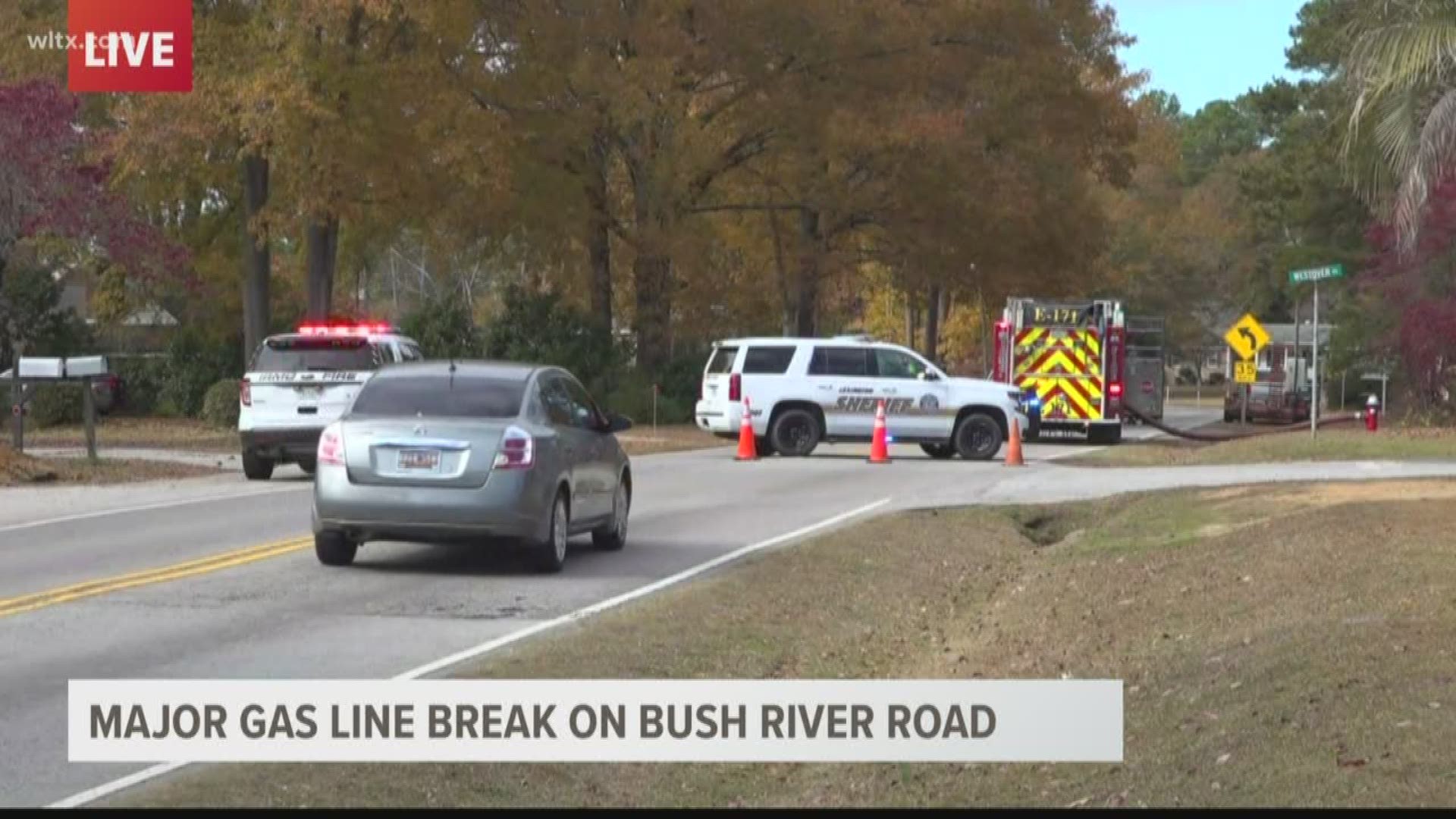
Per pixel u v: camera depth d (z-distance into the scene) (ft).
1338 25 241.76
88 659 44.75
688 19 173.17
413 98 139.54
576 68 158.51
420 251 270.46
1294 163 254.47
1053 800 31.07
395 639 48.16
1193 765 31.60
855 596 57.72
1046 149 195.83
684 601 54.75
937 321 284.61
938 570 64.64
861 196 188.34
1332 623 43.01
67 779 32.86
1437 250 152.56
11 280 174.19
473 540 61.00
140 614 52.03
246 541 70.38
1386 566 52.37
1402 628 41.37
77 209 108.78
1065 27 199.41
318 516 61.57
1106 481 101.24
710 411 127.54
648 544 71.46
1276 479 96.17
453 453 60.49
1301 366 248.93
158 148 133.49
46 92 106.63
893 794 32.94
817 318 250.37
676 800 33.04
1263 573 54.24
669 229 175.11
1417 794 28.14
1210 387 462.60
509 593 57.41
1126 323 178.91
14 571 61.11
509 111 155.84
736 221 209.77
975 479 104.63
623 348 190.70
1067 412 154.40
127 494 92.27
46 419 164.86
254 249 157.28
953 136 177.27
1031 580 61.46
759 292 203.51
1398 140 74.43
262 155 137.59
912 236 190.80
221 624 50.44
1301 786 29.22
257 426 99.96
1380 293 183.73
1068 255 200.64
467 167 142.00
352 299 277.85
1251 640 42.68
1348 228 246.47
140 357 183.21
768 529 77.00
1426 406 166.91
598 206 178.50
